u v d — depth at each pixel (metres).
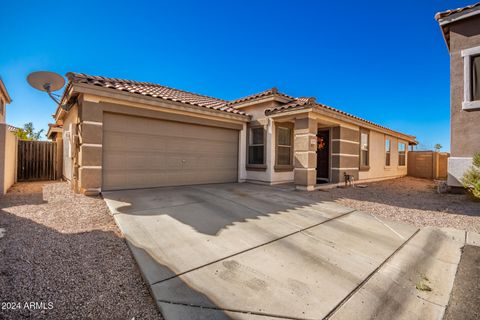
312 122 8.41
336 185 9.86
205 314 2.03
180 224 4.20
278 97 9.73
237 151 10.30
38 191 7.02
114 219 4.33
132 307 2.12
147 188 7.54
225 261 2.99
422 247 3.83
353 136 10.87
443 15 7.91
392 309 2.31
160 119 7.81
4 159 6.34
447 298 2.53
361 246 3.73
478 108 7.43
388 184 11.71
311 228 4.38
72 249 3.11
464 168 7.67
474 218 5.27
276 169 9.77
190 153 8.69
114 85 7.06
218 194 6.97
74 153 6.94
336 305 2.27
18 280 2.37
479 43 7.45
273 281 2.61
